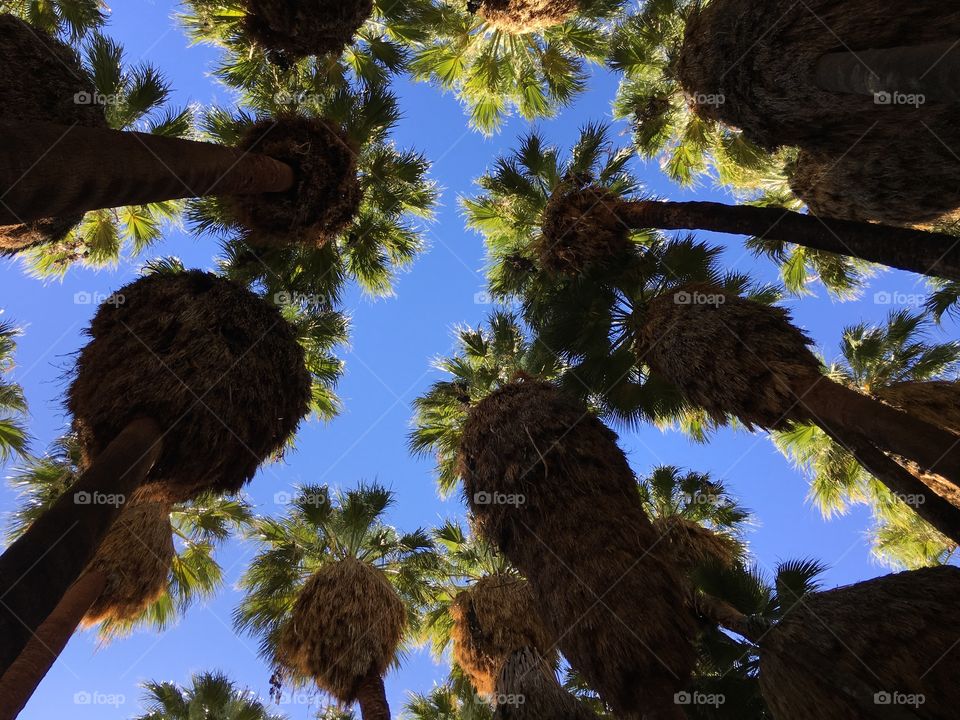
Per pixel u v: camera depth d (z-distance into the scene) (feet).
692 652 17.98
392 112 31.58
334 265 31.53
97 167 13.62
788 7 18.79
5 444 29.63
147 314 20.62
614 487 20.81
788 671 17.28
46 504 27.81
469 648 28.25
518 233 33.71
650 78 33.27
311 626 25.00
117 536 24.68
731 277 28.91
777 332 22.20
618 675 17.21
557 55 36.09
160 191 16.24
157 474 19.24
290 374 23.06
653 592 18.35
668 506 30.30
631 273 29.25
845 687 15.72
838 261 31.60
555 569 19.26
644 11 33.22
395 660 26.68
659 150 34.35
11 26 21.26
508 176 32.68
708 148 33.58
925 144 19.17
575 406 23.62
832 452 31.04
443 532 34.22
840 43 17.49
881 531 32.78
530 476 21.08
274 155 26.07
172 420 18.98
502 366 32.96
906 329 30.68
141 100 27.78
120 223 33.12
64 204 12.96
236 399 20.38
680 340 23.34
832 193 24.75
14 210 11.80
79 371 20.07
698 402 23.82
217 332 20.89
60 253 31.37
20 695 16.46
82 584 22.25
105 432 18.85
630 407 28.12
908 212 22.63
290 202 26.25
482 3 31.55
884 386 29.43
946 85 13.74
